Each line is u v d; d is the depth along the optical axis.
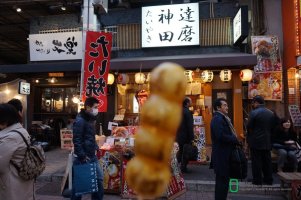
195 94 12.73
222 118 5.23
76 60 12.80
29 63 13.46
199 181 7.57
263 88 11.20
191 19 11.70
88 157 4.99
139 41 12.43
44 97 15.19
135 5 14.32
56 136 14.59
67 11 14.34
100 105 7.22
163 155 0.92
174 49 12.23
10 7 13.66
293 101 10.99
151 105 0.90
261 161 7.20
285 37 11.55
